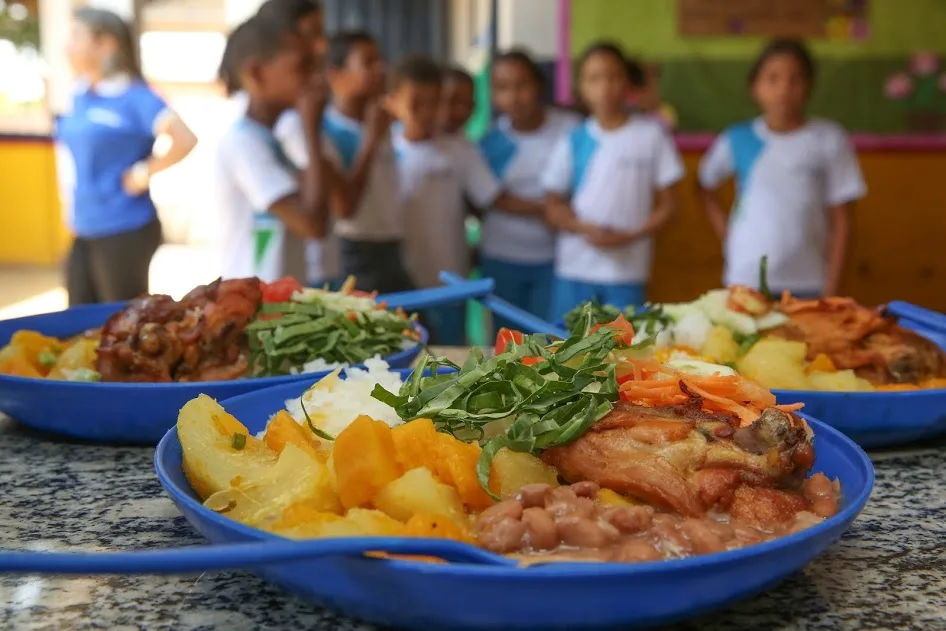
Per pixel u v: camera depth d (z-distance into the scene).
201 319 1.38
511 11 4.75
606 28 4.69
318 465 0.82
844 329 1.46
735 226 3.75
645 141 3.63
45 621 0.79
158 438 1.29
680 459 0.85
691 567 0.64
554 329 1.50
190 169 9.94
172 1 10.44
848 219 3.71
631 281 3.66
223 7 10.54
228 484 0.85
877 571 0.90
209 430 0.92
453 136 4.00
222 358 1.40
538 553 0.72
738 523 0.82
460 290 1.68
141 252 3.78
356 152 3.54
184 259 8.92
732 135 3.83
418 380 0.98
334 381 1.11
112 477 1.20
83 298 3.81
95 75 3.70
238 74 2.83
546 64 4.75
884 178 4.82
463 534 0.73
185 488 0.89
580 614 0.65
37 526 1.02
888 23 4.68
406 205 3.89
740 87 4.68
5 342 1.59
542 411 0.90
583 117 4.27
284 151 3.02
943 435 1.39
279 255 2.87
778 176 3.62
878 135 4.78
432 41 7.55
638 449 0.86
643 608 0.65
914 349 1.45
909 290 4.92
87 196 3.70
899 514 1.07
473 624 0.66
